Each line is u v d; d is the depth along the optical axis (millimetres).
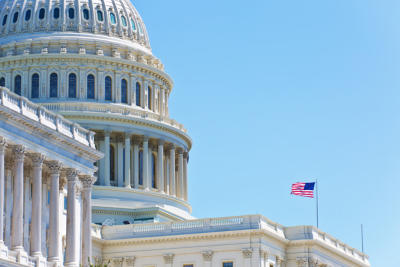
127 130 195375
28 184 124625
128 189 191125
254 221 158000
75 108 191750
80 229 133125
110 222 180625
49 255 123250
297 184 171625
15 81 195375
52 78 195250
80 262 131250
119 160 195000
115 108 195375
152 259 161750
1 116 113812
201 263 158500
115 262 163250
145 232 165125
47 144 123250
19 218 116375
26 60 194875
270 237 159000
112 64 198750
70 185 129000
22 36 199625
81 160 131625
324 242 170000
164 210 185625
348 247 186250
